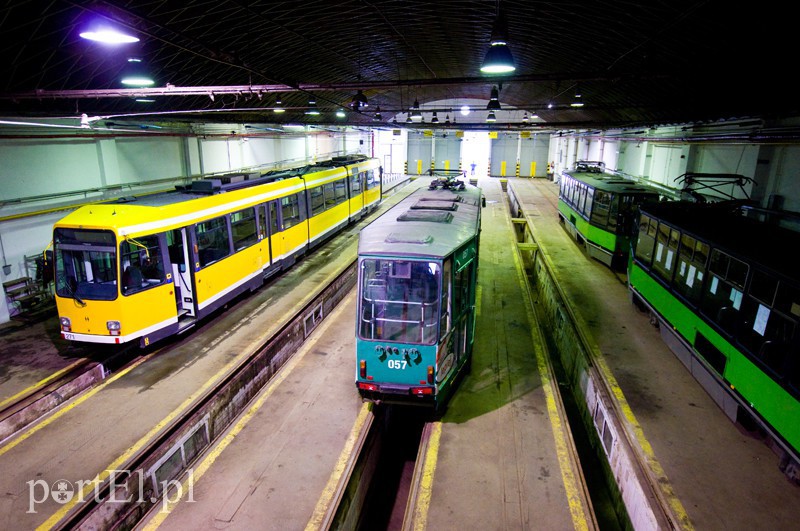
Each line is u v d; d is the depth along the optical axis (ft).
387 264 24.89
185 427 25.59
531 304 44.68
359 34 44.39
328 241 66.85
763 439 24.03
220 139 67.10
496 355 34.58
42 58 30.35
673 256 33.42
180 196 37.11
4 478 21.47
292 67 52.85
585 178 67.00
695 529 18.58
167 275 32.60
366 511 26.14
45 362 30.71
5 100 31.65
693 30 29.55
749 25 25.79
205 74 45.96
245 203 42.14
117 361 31.68
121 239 29.07
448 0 33.83
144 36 32.91
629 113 67.62
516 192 118.52
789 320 20.20
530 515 20.12
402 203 40.09
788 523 18.90
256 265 44.27
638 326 38.24
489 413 27.40
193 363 31.55
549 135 151.43
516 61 52.21
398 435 32.60
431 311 24.68
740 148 44.47
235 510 20.66
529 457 23.73
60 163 42.16
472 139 163.22
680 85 44.06
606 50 38.88
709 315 27.73
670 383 29.37
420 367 24.98
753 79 32.30
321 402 28.76
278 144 86.48
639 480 21.59
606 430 26.99
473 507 20.53
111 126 46.98
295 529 19.71
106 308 29.43
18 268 38.60
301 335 40.14
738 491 20.54
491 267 56.44
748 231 29.37
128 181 50.42
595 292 46.39
